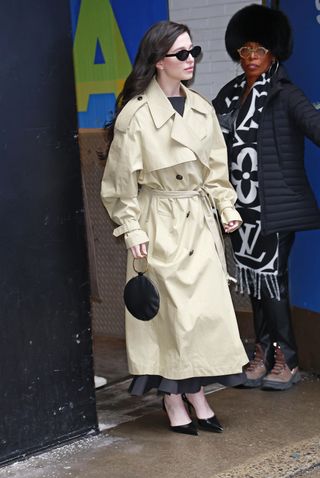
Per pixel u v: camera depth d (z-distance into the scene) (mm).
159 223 4785
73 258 4816
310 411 5320
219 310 4812
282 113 5352
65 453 4801
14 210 4539
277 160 5363
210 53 6207
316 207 5457
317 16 5535
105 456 4762
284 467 4574
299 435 4977
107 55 6355
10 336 4586
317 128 5203
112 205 4777
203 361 4785
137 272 4828
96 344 6742
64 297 4797
